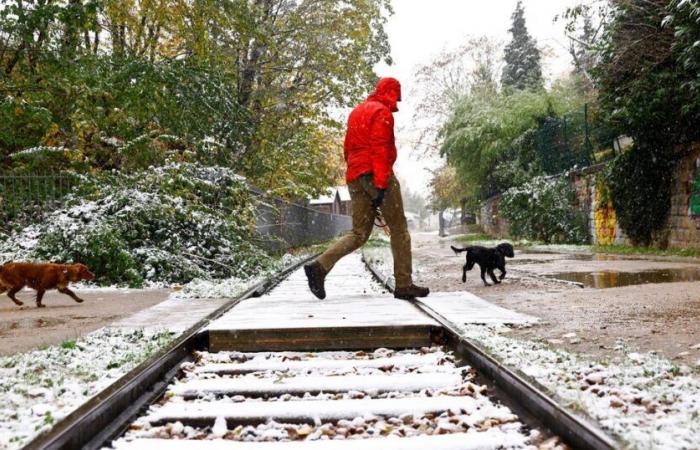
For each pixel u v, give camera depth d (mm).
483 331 4926
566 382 3355
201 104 17141
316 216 37031
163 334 5250
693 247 15727
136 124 16547
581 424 2447
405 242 7406
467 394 3506
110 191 11859
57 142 17359
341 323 5195
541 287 9250
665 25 13664
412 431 2906
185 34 18328
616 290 8383
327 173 31453
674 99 14992
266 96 23406
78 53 15680
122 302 8250
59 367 4137
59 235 10938
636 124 16766
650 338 4871
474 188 41219
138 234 11641
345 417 3148
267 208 19531
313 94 25266
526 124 33906
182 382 3926
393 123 6914
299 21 23391
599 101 18188
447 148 37844
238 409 3201
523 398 3092
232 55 21688
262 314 5980
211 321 5570
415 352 4973
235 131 18984
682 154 16219
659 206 17438
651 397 3076
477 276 11781
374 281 11086
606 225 22047
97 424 2834
